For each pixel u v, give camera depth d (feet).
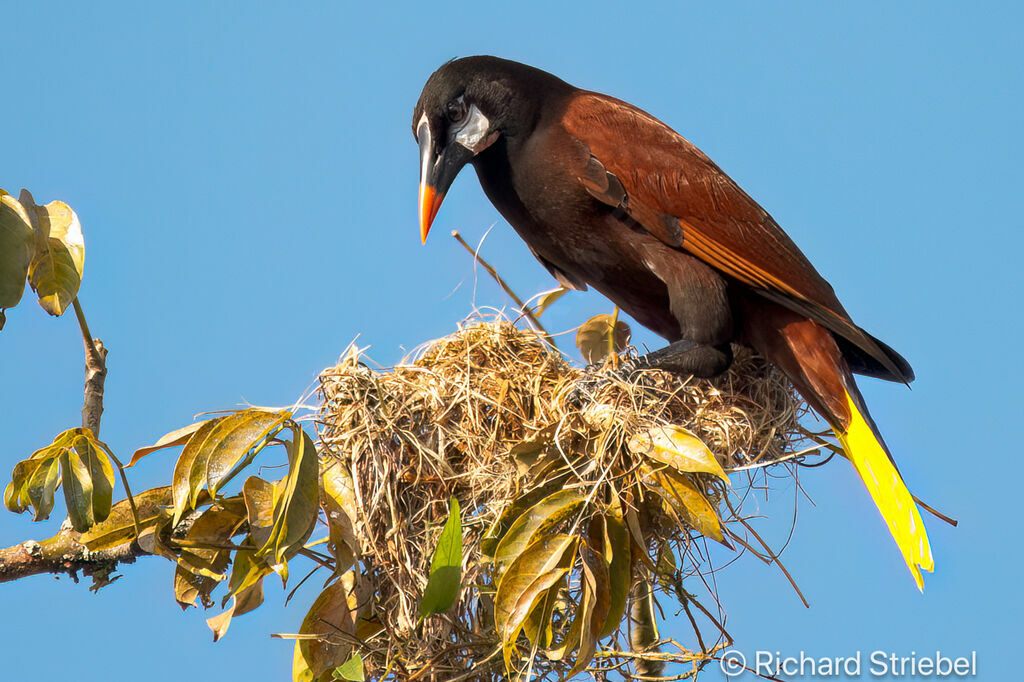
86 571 21.08
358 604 18.99
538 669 20.30
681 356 25.31
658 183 26.07
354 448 20.11
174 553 19.02
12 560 20.81
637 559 20.63
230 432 17.51
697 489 19.97
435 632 19.69
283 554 16.78
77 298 19.35
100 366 20.53
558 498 19.12
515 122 26.94
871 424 24.89
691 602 22.66
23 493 17.53
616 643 21.20
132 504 17.51
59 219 18.67
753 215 26.32
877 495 24.07
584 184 26.25
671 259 26.12
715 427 23.39
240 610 18.10
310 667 18.94
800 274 26.22
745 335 26.45
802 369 25.63
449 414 20.97
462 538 19.42
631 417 20.11
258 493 17.90
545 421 21.24
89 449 17.61
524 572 18.21
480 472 20.45
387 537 19.89
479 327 23.04
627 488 19.63
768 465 23.17
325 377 20.77
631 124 26.84
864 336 25.54
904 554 23.39
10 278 17.25
